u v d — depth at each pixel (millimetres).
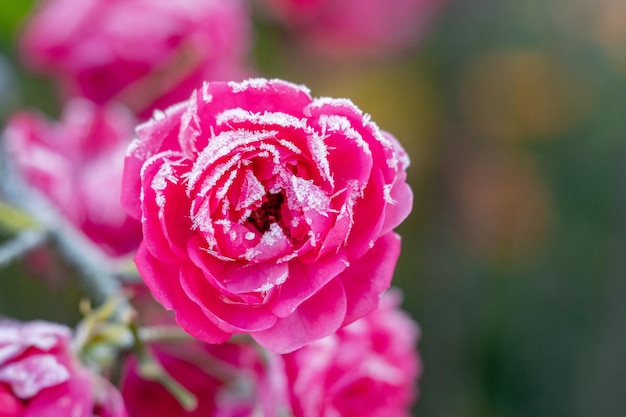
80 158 423
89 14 439
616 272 641
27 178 406
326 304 292
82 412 313
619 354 631
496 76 741
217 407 346
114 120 445
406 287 684
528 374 675
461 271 690
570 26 756
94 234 399
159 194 284
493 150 739
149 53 438
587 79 762
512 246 705
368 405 350
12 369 312
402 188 295
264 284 289
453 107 741
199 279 290
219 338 288
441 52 736
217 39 452
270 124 286
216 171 287
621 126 723
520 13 745
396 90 729
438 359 673
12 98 507
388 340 360
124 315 321
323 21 625
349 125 288
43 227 361
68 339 321
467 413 668
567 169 733
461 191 724
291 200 295
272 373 335
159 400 337
